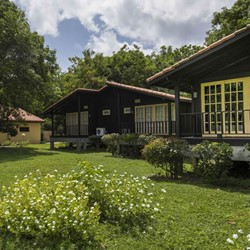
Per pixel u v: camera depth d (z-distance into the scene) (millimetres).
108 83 16703
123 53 32500
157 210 4172
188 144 7555
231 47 7363
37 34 18781
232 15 19703
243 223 3992
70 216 3473
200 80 9547
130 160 11367
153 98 15391
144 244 3406
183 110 14445
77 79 30250
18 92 17188
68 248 3289
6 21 16266
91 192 4273
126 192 4285
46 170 9070
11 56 16781
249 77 8359
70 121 20891
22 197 3906
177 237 3557
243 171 7531
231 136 7887
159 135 13469
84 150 17047
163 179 7258
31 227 3580
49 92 19062
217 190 5895
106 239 3559
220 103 9008
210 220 4145
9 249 3371
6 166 10070
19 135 26156
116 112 17672
